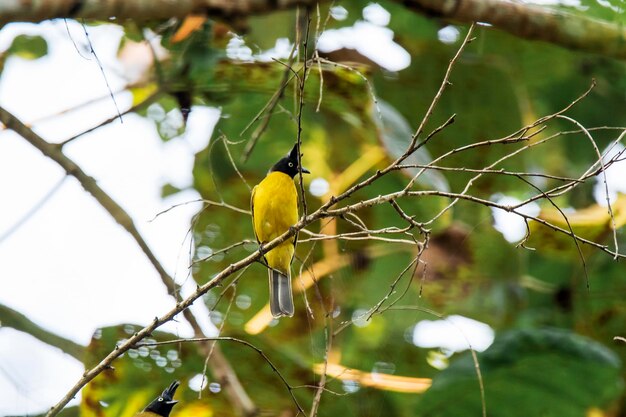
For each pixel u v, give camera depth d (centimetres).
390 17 1554
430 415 1237
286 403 1263
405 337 1538
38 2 886
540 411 1224
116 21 1164
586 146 1747
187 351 1168
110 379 1196
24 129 1075
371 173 1505
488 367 1177
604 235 1389
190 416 1242
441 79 1602
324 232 1495
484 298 1535
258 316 1370
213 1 996
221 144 1516
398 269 1520
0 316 1256
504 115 1619
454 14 1172
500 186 1661
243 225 1577
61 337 1284
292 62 1019
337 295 1495
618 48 1247
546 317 1570
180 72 1194
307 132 1507
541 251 1470
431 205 1495
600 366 1165
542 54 1694
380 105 1287
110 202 1084
